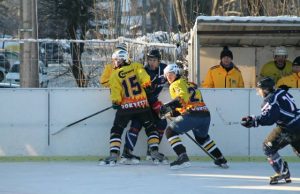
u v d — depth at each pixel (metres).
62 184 16.33
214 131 21.05
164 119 20.44
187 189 15.65
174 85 18.36
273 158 16.44
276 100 15.94
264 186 16.16
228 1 46.91
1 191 15.33
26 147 20.94
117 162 20.25
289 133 16.16
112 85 19.58
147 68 20.56
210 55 28.69
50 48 28.84
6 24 73.44
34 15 26.41
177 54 30.83
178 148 18.69
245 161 21.05
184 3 48.72
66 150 20.97
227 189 15.69
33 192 15.21
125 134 20.73
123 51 19.70
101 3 44.69
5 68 29.58
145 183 16.50
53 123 20.95
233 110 21.05
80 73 28.88
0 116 20.84
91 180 16.95
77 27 49.84
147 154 20.67
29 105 20.92
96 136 21.02
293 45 28.69
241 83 23.23
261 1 43.62
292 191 15.48
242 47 28.84
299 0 41.69
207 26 25.06
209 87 23.06
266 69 24.14
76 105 20.97
